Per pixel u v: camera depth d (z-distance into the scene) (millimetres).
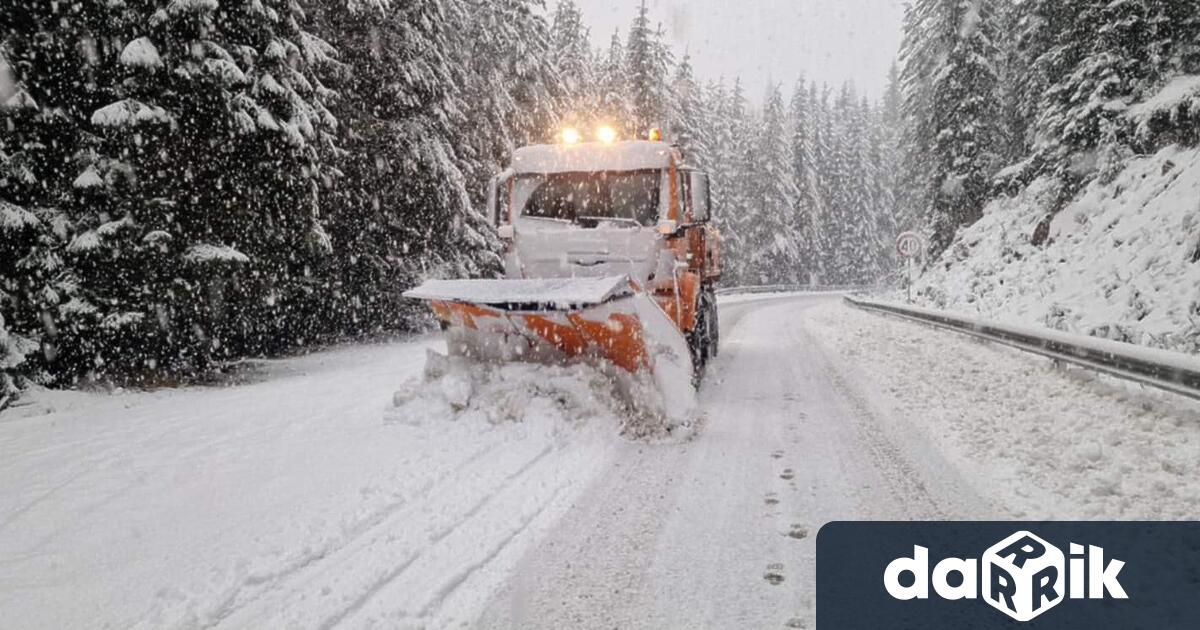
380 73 16719
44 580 3844
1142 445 5898
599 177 8883
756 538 4410
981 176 26016
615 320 6691
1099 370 8016
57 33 9750
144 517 4762
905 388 9242
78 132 10133
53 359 9891
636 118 34938
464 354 7656
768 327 20312
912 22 31297
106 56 10086
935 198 27406
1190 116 14914
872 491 5230
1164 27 16703
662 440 6684
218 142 10711
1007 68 27562
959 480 5426
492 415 6859
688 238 9508
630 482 5488
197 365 11383
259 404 8562
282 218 11828
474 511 4867
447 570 3949
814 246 58625
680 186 9086
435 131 17781
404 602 3582
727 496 5168
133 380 10719
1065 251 16203
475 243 19047
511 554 4168
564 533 4484
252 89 10867
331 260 15523
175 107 10398
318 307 16000
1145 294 11414
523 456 6094
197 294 10578
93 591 3709
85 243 9609
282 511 4840
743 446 6559
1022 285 16562
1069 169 18234
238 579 3803
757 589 3752
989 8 26281
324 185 13812
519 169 9148
